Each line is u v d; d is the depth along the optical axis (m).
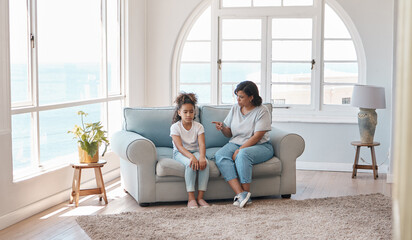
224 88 5.89
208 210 3.64
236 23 5.78
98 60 4.94
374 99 4.88
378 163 5.39
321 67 5.61
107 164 4.90
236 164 3.86
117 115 5.38
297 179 5.03
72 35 4.54
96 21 4.88
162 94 5.93
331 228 3.20
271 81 5.77
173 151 4.02
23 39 3.70
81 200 4.13
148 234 3.08
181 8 5.81
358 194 4.35
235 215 3.53
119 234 3.10
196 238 3.00
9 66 3.32
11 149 3.40
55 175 3.96
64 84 4.48
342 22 5.53
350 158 5.48
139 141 3.81
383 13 5.27
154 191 3.87
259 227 3.22
